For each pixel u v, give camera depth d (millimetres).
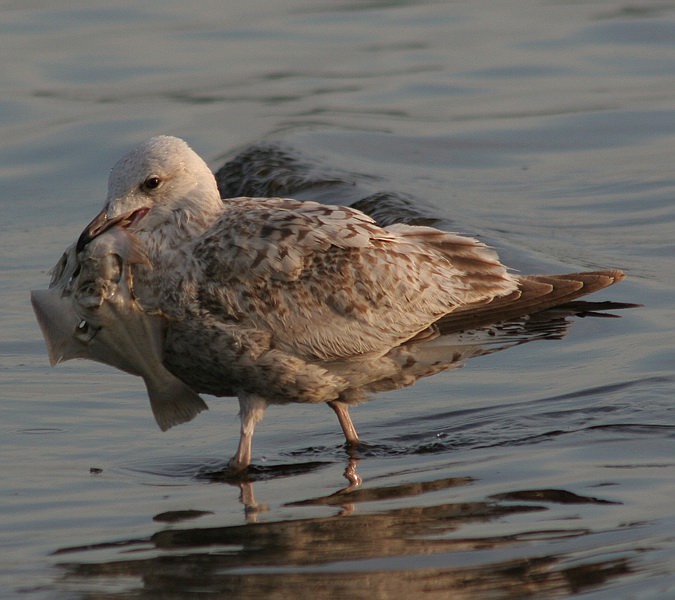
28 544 9250
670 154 21953
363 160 22203
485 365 13883
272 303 11734
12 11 33469
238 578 8406
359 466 11172
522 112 25000
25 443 11805
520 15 33094
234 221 12039
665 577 8055
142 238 12008
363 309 11891
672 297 15242
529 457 10898
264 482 10836
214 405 13312
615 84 26578
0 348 14648
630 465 10445
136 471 11156
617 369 13164
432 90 26781
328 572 8477
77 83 27375
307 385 11930
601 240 17688
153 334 11430
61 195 21359
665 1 33656
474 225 18188
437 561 8594
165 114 25234
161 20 32844
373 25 32531
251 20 33031
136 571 8609
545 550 8680
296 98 26328
